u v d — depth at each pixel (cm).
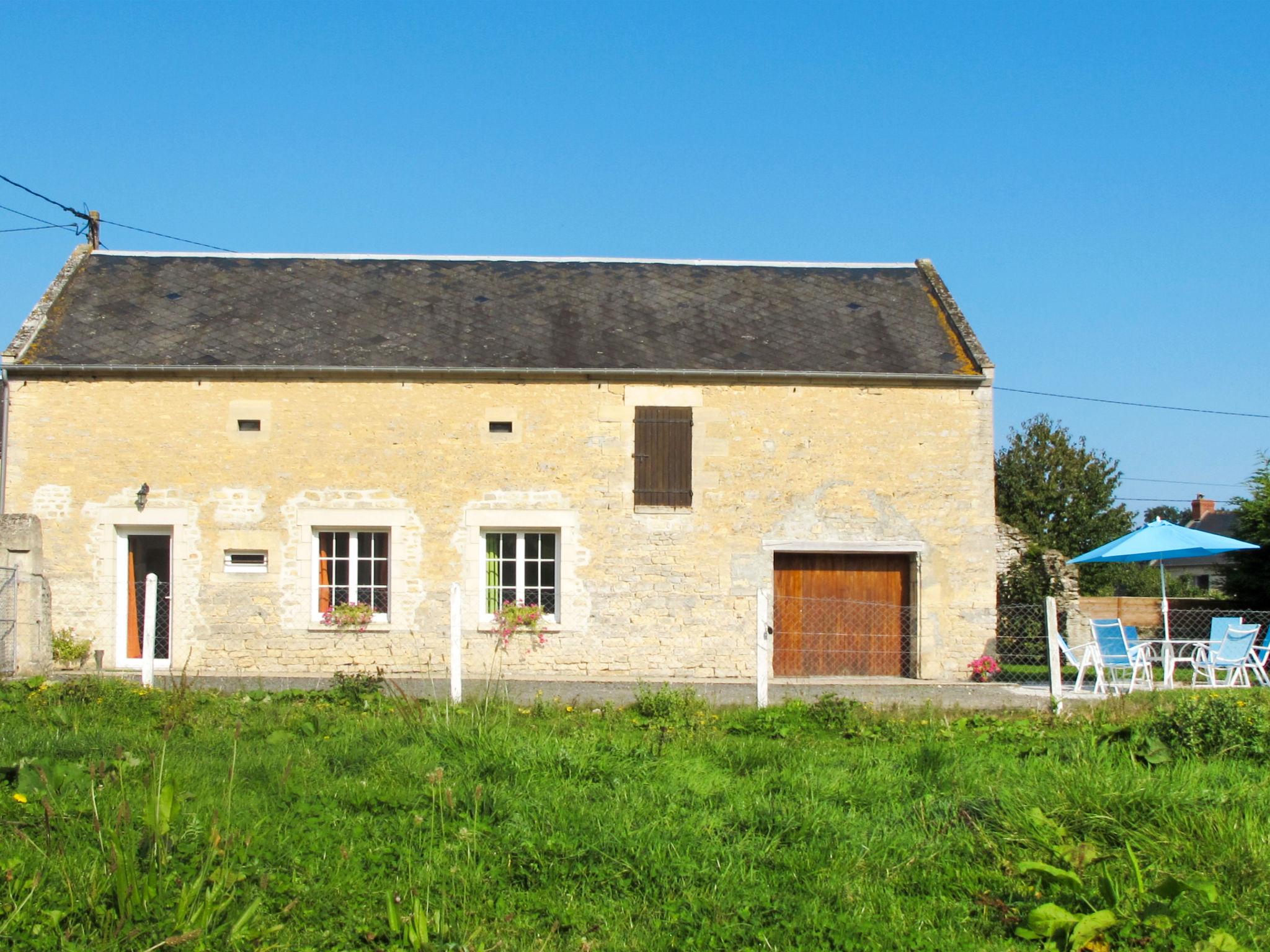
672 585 1602
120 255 1859
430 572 1595
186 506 1591
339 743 926
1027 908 607
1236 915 597
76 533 1584
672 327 1728
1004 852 675
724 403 1617
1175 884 605
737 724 1115
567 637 1593
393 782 801
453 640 1204
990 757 920
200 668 1568
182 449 1596
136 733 982
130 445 1595
